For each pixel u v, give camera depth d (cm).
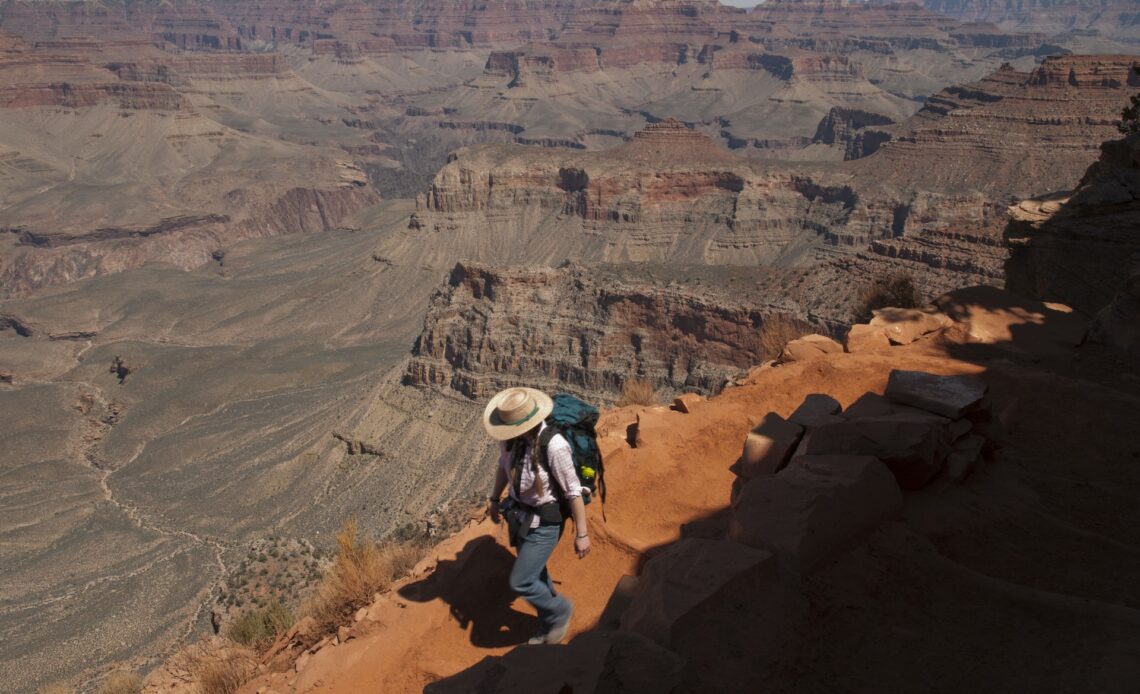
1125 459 944
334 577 928
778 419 909
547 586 730
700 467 1012
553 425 708
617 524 906
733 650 596
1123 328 1353
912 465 809
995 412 1095
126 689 1480
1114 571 720
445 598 809
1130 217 1916
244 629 1066
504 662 573
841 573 681
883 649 618
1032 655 608
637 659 559
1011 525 786
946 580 689
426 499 9225
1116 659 575
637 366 10244
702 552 674
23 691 6084
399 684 743
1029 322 1441
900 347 1375
